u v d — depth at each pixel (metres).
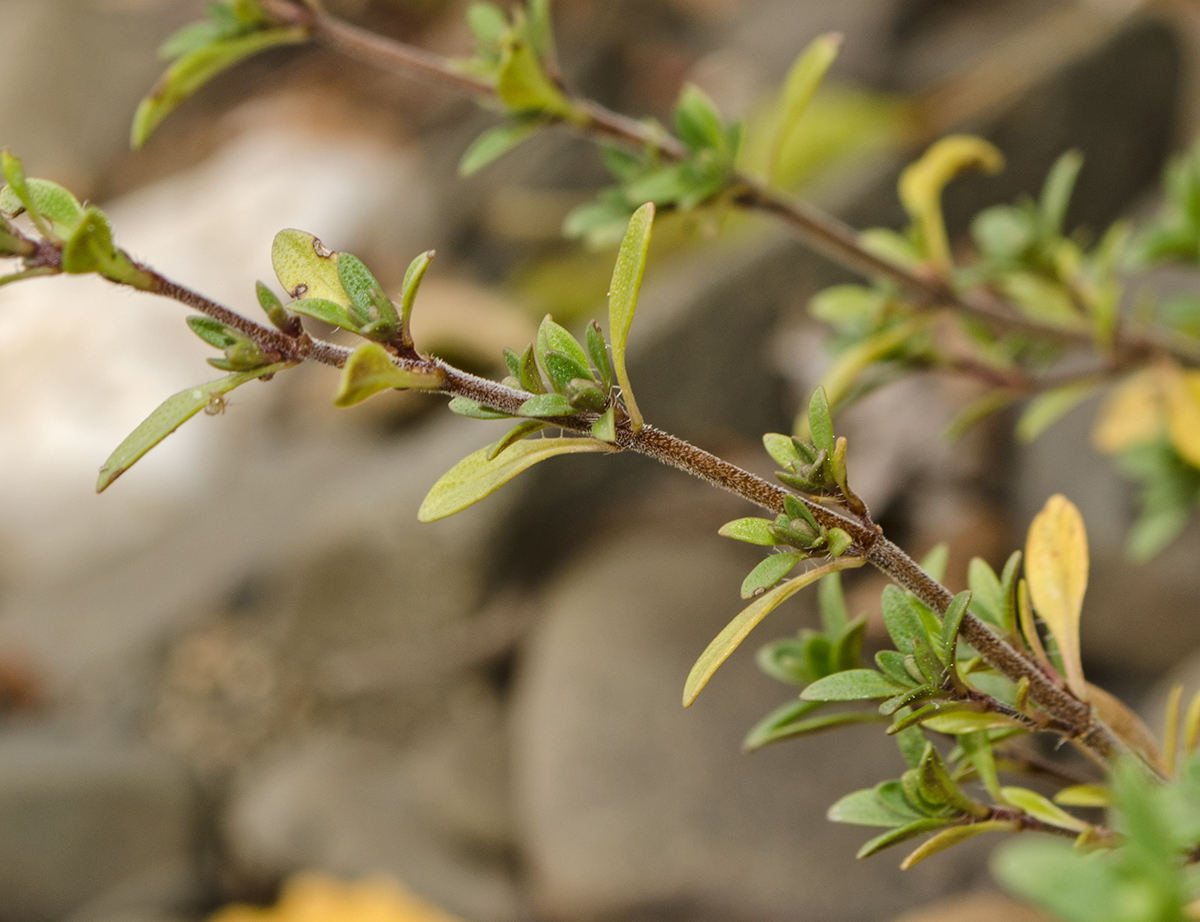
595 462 0.59
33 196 0.18
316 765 0.56
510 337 0.65
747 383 0.61
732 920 0.43
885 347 0.27
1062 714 0.19
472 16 0.27
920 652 0.18
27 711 0.58
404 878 0.50
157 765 0.55
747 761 0.47
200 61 0.23
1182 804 0.17
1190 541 0.48
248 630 0.60
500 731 0.56
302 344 0.18
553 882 0.45
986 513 0.53
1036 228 0.29
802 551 0.18
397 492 0.57
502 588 0.58
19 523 0.65
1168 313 0.31
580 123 0.25
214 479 0.67
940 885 0.42
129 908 0.50
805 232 0.26
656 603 0.54
